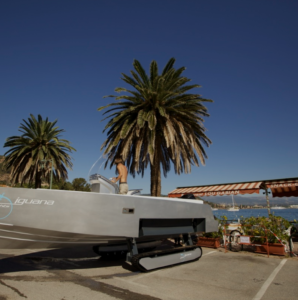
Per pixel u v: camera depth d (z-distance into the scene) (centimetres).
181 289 446
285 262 685
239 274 556
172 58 1448
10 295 396
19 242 498
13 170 2350
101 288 446
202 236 984
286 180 1267
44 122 2567
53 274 536
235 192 1310
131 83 1405
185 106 1373
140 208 535
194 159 1446
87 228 469
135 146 1409
